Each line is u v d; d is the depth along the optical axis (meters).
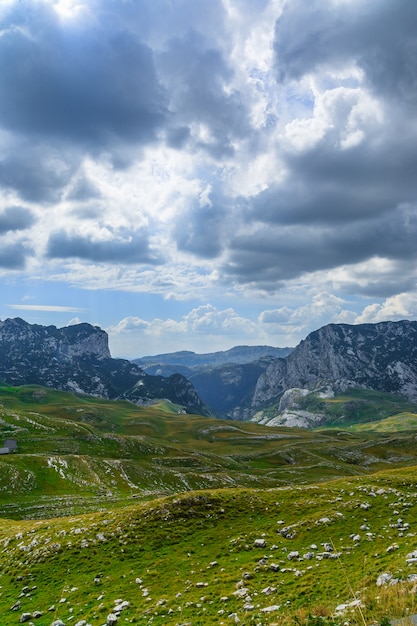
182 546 38.75
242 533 40.44
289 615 21.88
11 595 34.12
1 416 185.38
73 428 180.75
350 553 33.47
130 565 36.06
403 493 47.47
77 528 45.00
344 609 20.83
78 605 30.48
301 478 154.25
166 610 27.44
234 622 23.84
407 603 18.91
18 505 93.19
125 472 127.88
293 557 34.16
